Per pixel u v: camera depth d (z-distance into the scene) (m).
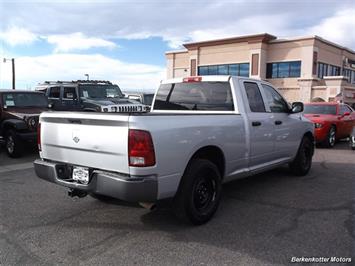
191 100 5.87
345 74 43.19
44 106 11.34
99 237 4.12
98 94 14.02
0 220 4.65
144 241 4.01
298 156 7.09
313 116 12.03
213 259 3.58
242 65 38.47
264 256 3.64
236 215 4.86
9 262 3.50
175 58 44.88
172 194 4.09
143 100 17.66
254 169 5.68
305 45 35.00
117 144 3.85
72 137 4.29
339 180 6.91
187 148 4.20
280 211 5.03
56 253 3.71
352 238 4.08
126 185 3.72
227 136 4.90
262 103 5.95
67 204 5.32
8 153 9.70
